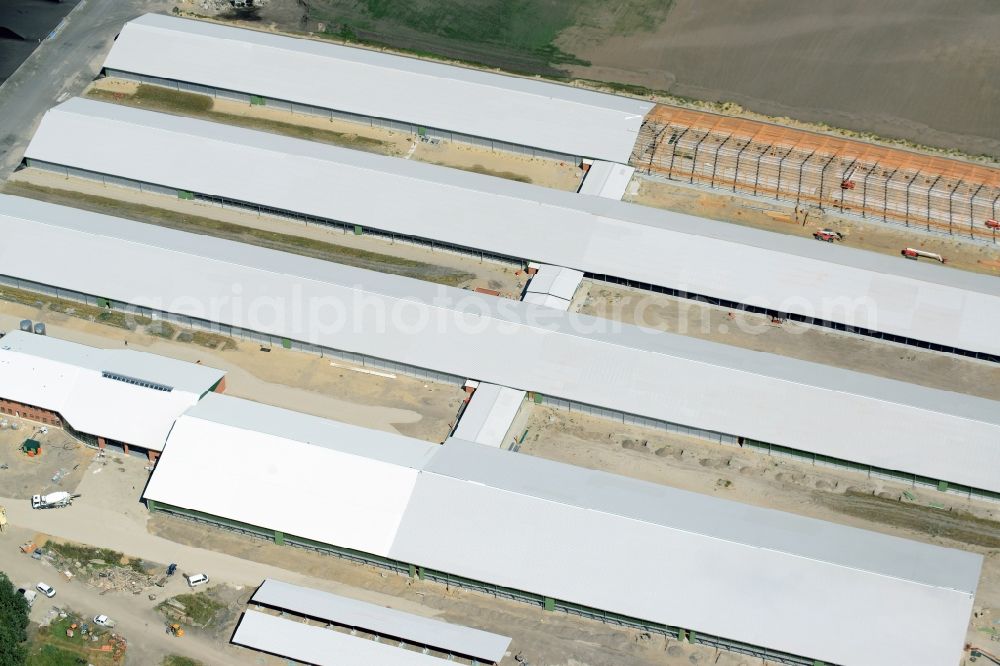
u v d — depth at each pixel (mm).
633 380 132375
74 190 161625
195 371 132250
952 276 146750
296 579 116000
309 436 122562
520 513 115562
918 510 124000
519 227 152500
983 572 117750
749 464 128250
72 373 130125
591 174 164625
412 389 136000
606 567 112500
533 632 111562
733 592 110250
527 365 134375
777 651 108312
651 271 147875
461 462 120750
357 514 117000
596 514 114875
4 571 115812
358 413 132750
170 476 120688
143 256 145750
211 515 119562
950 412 127438
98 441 127812
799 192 163875
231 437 122062
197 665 108688
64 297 146375
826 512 123500
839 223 160250
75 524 120562
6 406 131000
